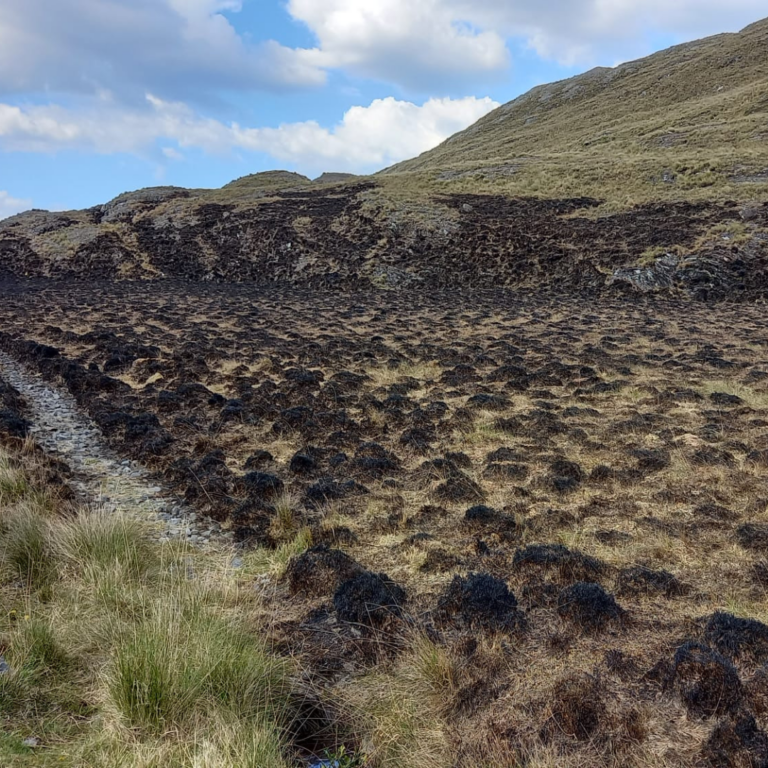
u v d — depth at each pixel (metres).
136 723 3.57
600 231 34.50
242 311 25.00
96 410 11.49
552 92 92.31
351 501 7.46
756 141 46.38
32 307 26.23
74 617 4.73
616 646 4.52
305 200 47.44
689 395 11.73
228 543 6.57
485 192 44.25
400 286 33.88
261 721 3.68
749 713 3.63
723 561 5.86
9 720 3.53
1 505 6.37
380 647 4.63
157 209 49.88
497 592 5.06
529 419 10.50
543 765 3.30
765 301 26.23
